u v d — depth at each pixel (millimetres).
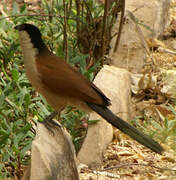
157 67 14172
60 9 13844
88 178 9492
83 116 10586
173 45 15633
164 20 16078
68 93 8391
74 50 13055
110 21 13844
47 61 8484
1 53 11922
